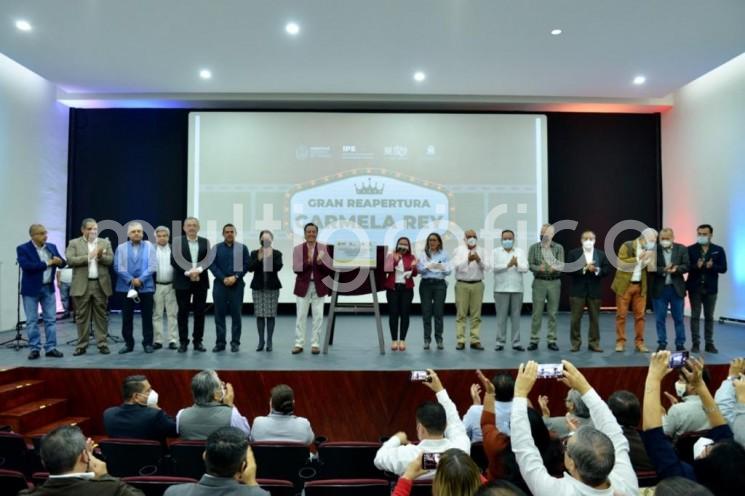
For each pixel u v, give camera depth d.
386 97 8.14
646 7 5.34
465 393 4.26
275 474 2.52
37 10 5.40
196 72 7.12
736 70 7.14
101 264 4.99
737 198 7.12
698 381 1.96
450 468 1.42
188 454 2.46
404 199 8.35
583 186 8.83
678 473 1.60
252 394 4.20
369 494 1.99
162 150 8.58
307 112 8.39
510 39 6.08
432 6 5.36
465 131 8.45
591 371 4.35
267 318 5.14
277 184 8.31
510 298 5.28
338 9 5.41
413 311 8.55
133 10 5.42
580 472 1.46
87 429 4.20
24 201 7.22
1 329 6.66
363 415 4.21
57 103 8.06
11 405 3.93
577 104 8.34
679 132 8.34
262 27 5.81
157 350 5.16
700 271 5.15
